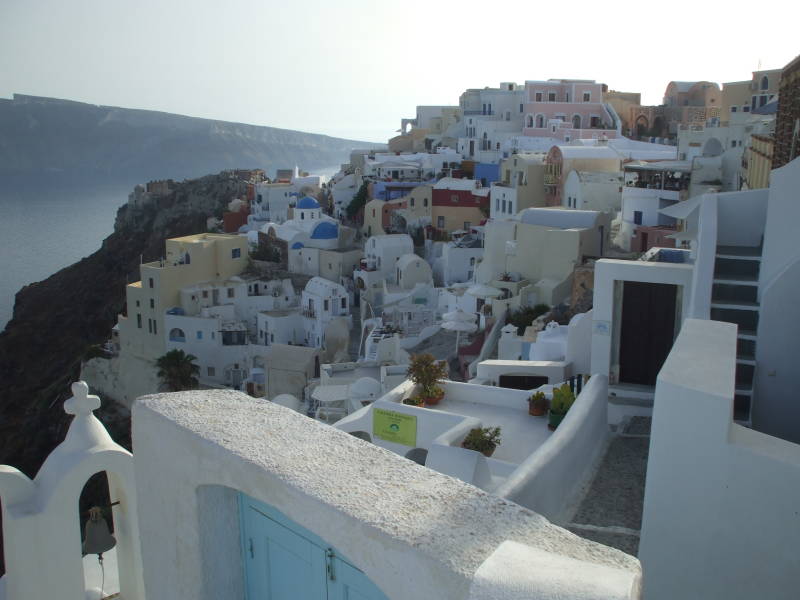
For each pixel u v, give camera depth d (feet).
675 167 156.97
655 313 42.73
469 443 35.63
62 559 23.59
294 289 224.53
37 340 326.03
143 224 404.98
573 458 31.50
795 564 20.74
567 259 136.87
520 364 52.47
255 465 12.46
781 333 35.09
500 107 301.63
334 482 11.68
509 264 152.46
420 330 164.25
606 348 43.37
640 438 37.32
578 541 9.93
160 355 199.11
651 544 23.09
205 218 374.84
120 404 210.38
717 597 22.33
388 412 41.83
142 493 15.76
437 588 9.50
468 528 10.20
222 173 417.90
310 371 169.17
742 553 21.68
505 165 213.05
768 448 21.20
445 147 327.88
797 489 20.47
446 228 246.88
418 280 208.95
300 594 13.58
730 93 218.38
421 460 42.14
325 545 12.73
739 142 161.99
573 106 272.10
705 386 21.72
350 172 360.48
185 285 203.31
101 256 390.63
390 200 275.80
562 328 78.43
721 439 21.44
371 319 189.37
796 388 35.22
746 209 41.93
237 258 216.74
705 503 22.00
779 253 35.86
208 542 14.34
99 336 303.48
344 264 239.71
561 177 189.98
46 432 222.07
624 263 42.32
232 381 194.49
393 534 10.09
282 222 317.42
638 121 288.10
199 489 14.08
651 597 23.32
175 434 14.38
